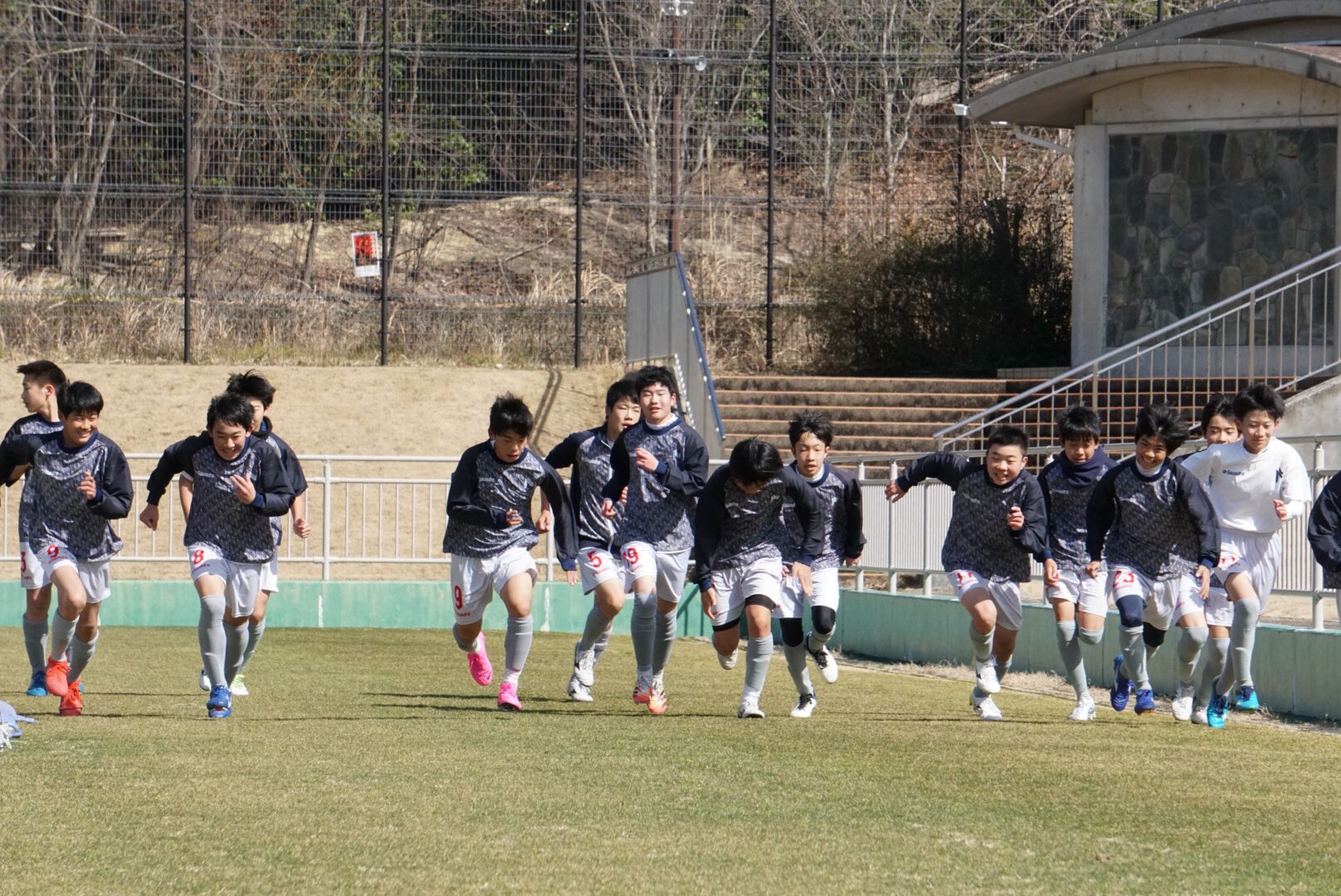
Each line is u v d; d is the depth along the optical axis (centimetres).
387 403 7338
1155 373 6581
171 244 8419
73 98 8362
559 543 2822
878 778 2072
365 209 8606
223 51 8388
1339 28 6488
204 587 2675
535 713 2831
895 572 4575
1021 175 9175
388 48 8212
